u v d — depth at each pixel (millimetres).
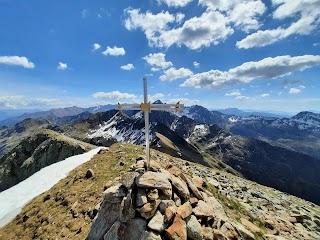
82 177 30016
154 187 13031
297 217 24828
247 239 14906
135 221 12195
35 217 23641
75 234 17562
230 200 21672
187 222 12680
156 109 14539
